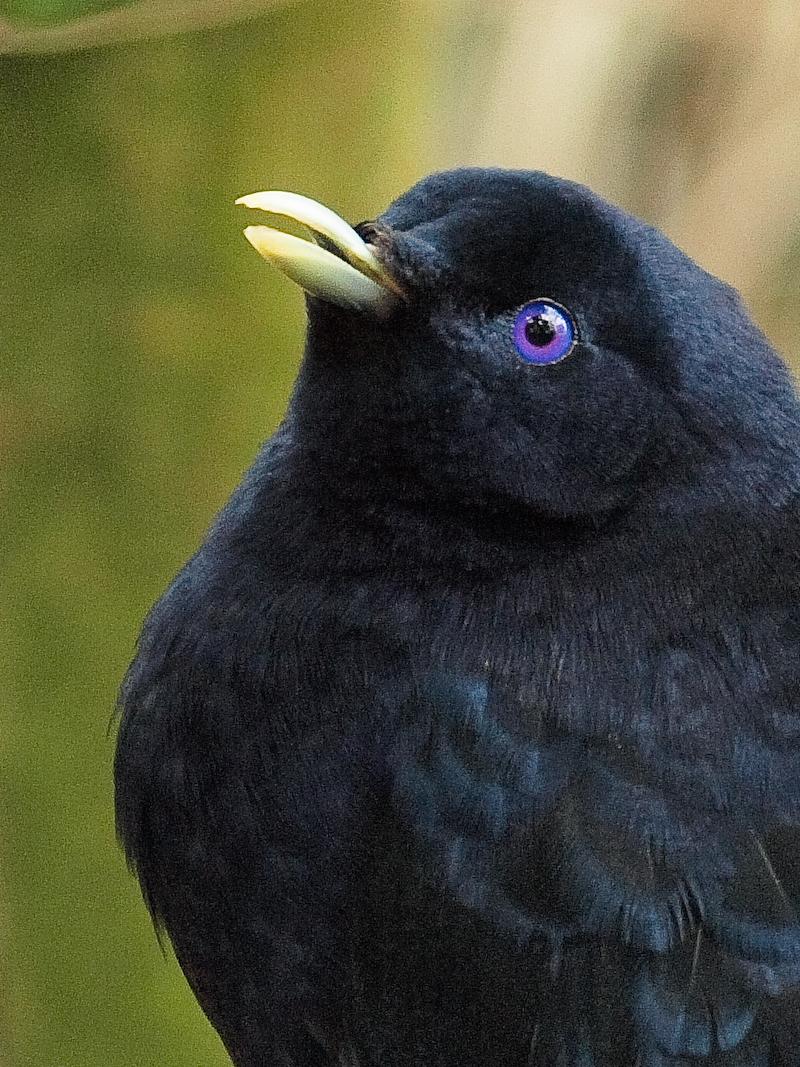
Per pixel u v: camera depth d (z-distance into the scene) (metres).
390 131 3.34
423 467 3.24
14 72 3.30
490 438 3.24
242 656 3.24
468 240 3.24
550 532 3.24
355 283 3.24
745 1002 3.22
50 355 3.32
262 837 3.23
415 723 3.23
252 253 3.32
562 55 3.84
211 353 3.32
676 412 3.24
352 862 3.23
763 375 3.25
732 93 3.81
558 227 3.24
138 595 3.33
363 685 3.23
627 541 3.24
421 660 3.24
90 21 3.29
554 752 3.23
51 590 3.32
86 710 3.33
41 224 3.31
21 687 3.33
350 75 3.33
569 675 3.23
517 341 3.24
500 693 3.23
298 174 3.33
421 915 3.23
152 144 3.31
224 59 3.31
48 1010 3.34
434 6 3.36
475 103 3.82
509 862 3.23
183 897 3.25
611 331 3.24
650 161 3.85
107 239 3.31
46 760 3.33
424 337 3.24
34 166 3.31
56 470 3.32
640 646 3.24
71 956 3.34
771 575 3.24
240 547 3.25
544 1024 3.23
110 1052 3.35
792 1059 3.22
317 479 3.25
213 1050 3.35
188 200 3.32
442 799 3.23
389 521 3.24
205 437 3.32
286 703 3.23
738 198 3.82
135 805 3.25
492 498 3.24
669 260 3.25
